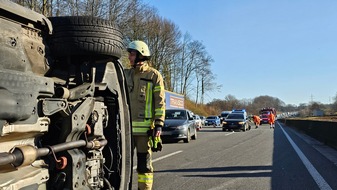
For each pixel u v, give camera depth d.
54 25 3.99
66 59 4.11
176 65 73.62
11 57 3.15
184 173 8.93
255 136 23.44
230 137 22.41
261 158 11.77
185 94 82.88
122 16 32.06
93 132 4.12
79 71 4.17
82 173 3.84
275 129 36.16
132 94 5.56
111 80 4.54
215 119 54.78
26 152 3.08
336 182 7.95
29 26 3.55
